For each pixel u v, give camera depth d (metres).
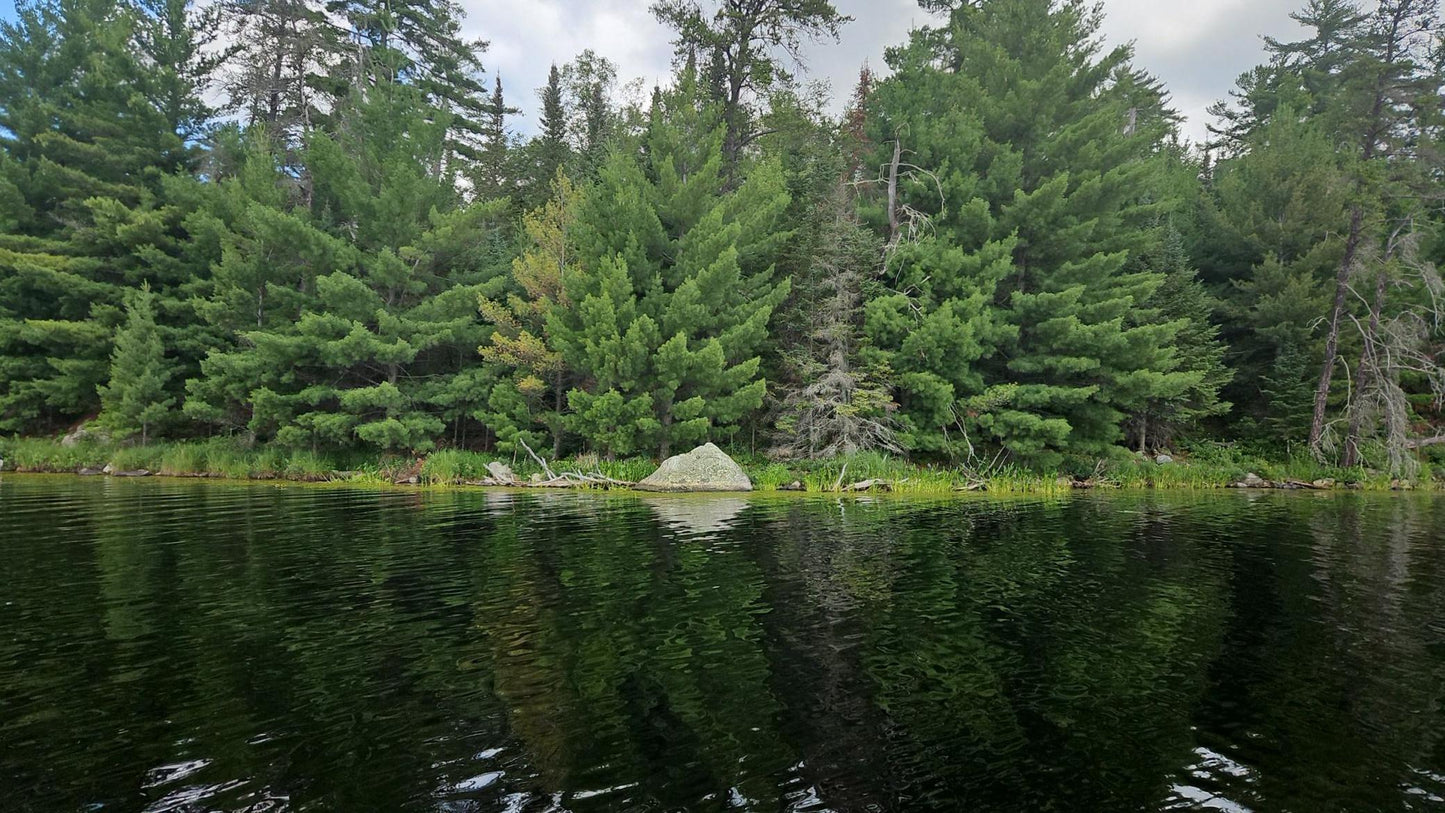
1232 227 30.62
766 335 23.30
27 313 28.06
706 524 12.66
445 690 4.64
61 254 27.44
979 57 27.64
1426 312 28.08
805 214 25.80
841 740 3.97
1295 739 4.02
